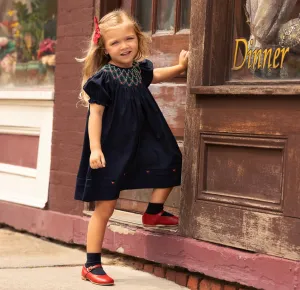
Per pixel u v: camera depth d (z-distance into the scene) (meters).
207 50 4.10
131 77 4.11
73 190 5.30
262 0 3.95
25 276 4.22
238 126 3.89
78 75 5.29
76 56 5.32
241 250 3.86
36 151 5.88
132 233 4.55
